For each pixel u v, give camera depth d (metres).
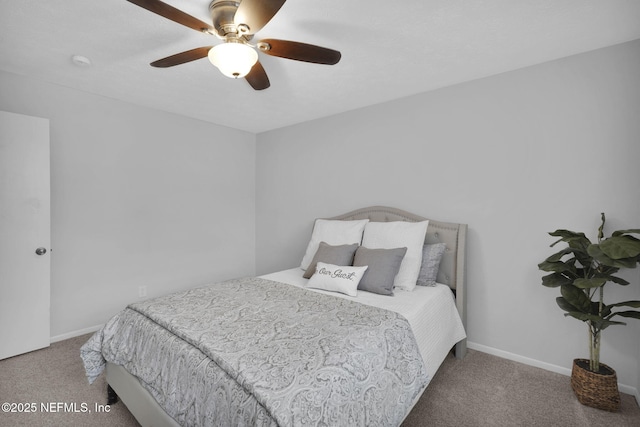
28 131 2.40
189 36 1.89
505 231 2.39
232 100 3.01
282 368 1.17
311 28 1.80
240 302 1.90
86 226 2.82
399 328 1.63
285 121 3.72
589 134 2.07
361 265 2.34
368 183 3.18
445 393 1.95
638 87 1.92
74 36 1.89
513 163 2.35
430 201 2.76
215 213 3.88
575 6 1.60
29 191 2.41
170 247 3.45
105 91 2.78
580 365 1.95
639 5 1.59
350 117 3.31
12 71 2.38
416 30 1.82
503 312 2.41
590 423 1.68
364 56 2.13
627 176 1.95
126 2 1.58
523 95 2.31
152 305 1.83
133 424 1.69
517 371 2.21
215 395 1.17
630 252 1.48
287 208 3.95
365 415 1.20
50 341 2.60
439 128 2.71
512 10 1.64
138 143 3.15
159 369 1.45
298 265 3.86
